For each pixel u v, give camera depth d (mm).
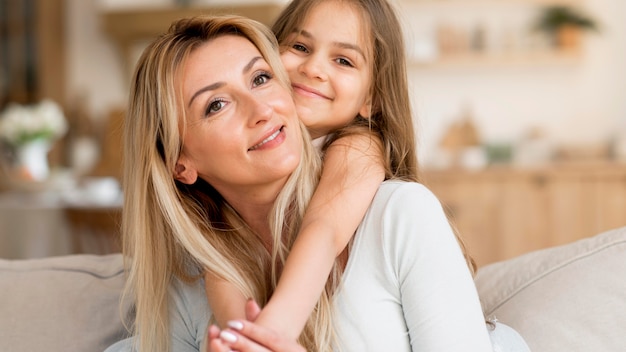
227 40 1290
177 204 1319
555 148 6402
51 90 7184
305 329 1257
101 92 7324
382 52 1555
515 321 1485
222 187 1341
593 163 5016
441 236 1252
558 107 6684
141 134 1315
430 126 6758
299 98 1504
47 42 7172
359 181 1328
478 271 1686
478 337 1202
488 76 6727
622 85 6609
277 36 1602
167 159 1295
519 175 4949
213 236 1354
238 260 1337
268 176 1258
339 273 1293
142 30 6926
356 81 1515
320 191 1331
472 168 5074
